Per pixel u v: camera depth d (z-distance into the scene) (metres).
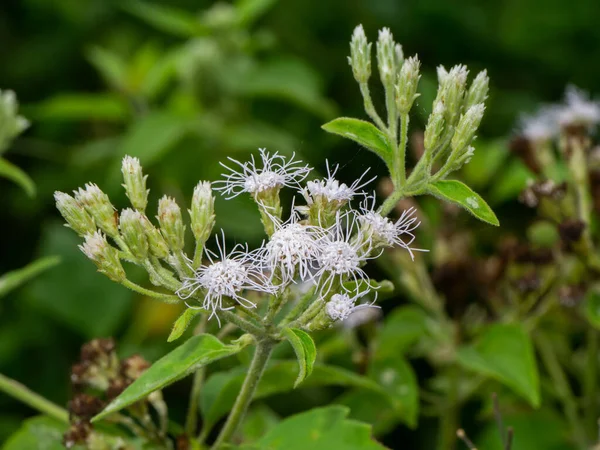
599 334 0.27
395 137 0.19
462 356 0.24
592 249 0.25
